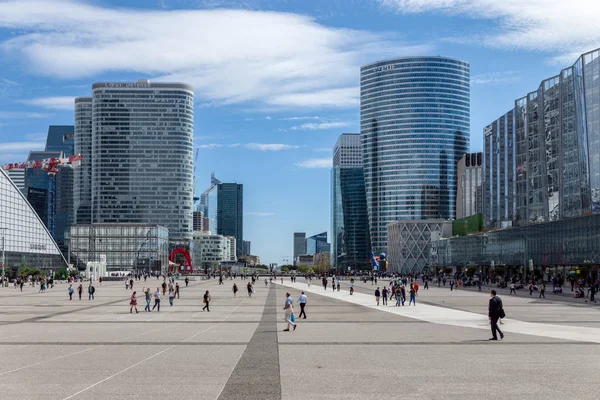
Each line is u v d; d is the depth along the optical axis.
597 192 115.69
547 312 53.56
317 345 31.17
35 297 84.75
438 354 27.50
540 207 150.25
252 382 20.86
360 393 18.98
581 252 113.56
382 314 53.19
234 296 86.00
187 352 28.72
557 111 140.88
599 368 23.50
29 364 25.03
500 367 23.78
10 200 193.38
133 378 21.69
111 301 75.00
